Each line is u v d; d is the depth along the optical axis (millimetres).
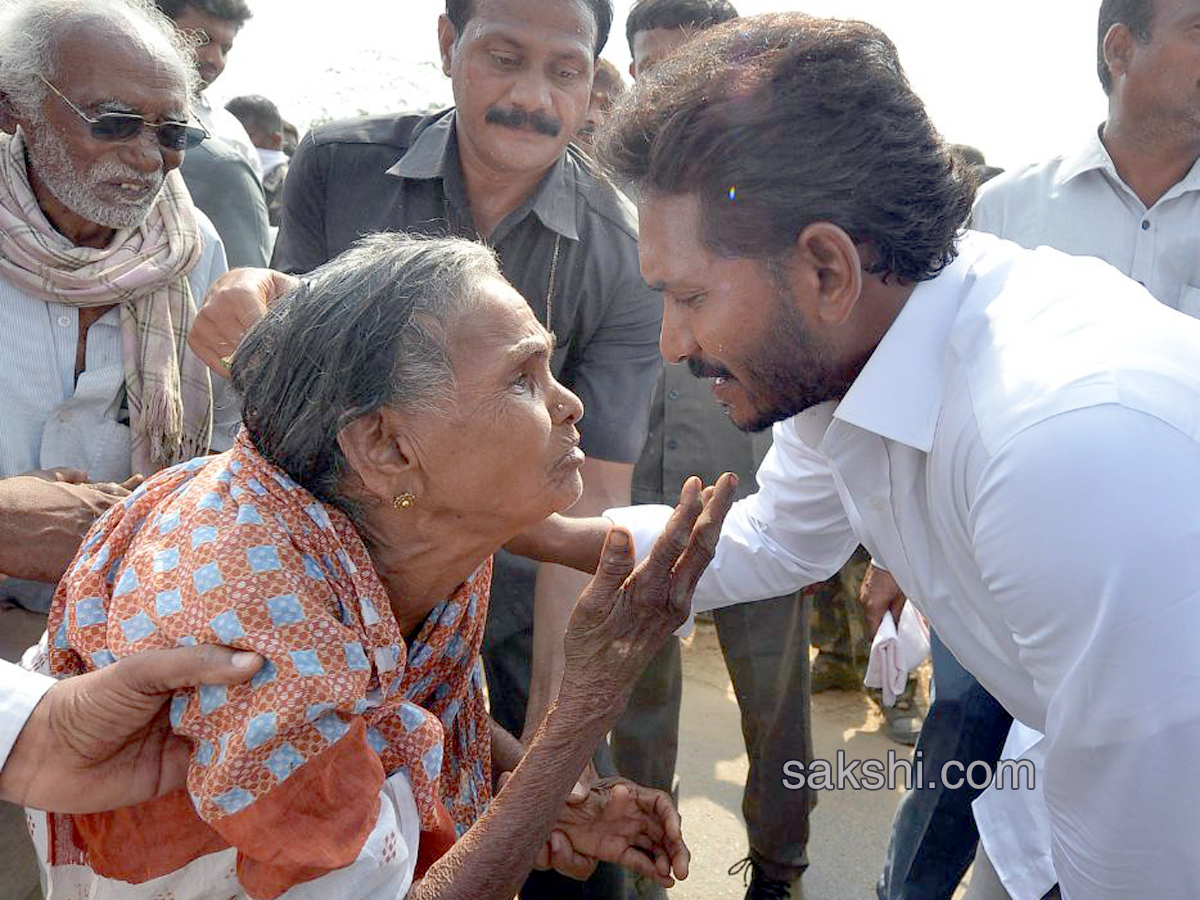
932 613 1602
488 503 1211
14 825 1833
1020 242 2893
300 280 1234
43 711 1130
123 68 1893
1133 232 2721
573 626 1267
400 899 1188
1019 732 2064
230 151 3090
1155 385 1216
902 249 1315
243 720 1066
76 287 2000
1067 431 1190
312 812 1080
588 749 1262
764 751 2725
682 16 3117
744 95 1270
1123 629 1184
